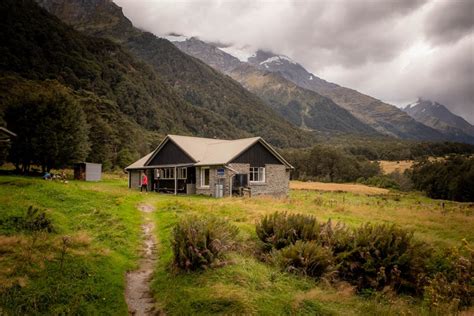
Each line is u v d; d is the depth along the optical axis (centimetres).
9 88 7100
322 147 9906
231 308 756
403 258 1005
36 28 14050
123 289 912
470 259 1008
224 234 1105
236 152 3117
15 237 1081
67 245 1082
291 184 6694
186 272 970
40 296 781
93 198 1961
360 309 814
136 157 7919
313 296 848
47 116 3669
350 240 1128
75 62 13975
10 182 2031
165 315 781
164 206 2072
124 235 1348
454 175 6800
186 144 3509
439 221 2047
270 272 982
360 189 5816
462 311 796
